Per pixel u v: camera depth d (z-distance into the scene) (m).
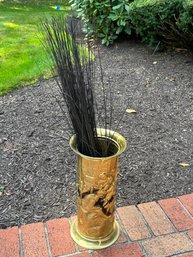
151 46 4.06
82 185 1.55
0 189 2.01
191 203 1.92
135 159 2.29
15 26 5.11
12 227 1.76
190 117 2.80
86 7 4.20
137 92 3.18
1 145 2.42
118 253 1.64
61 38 1.41
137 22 3.90
